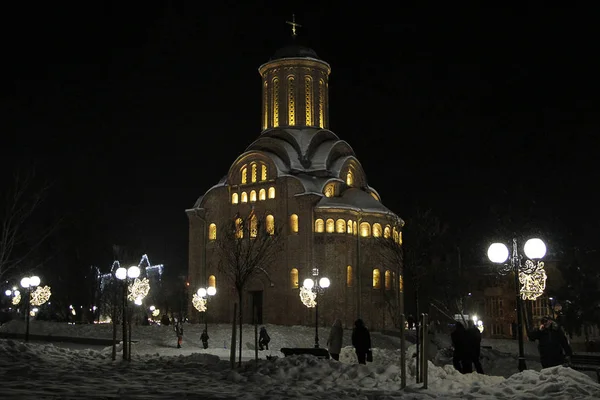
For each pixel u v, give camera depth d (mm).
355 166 70000
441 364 27688
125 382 15938
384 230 64688
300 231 61875
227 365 21172
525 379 16031
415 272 45656
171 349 40469
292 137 67812
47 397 12242
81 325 55000
